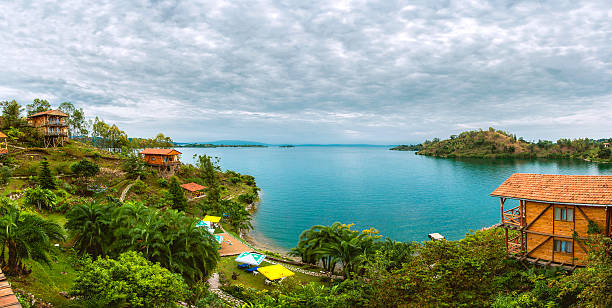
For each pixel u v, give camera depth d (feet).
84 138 391.65
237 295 98.53
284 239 201.05
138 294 61.05
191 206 231.30
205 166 341.82
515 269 87.61
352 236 122.52
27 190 144.87
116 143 411.34
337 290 89.97
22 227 72.95
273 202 323.98
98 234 100.22
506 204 306.14
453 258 77.92
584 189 83.76
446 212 275.39
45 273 80.43
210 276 109.60
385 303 72.43
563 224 85.66
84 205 104.47
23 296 62.28
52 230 79.41
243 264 130.00
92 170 201.57
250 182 382.83
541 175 94.53
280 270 113.70
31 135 270.26
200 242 100.42
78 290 60.54
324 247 123.75
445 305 67.77
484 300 71.61
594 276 55.42
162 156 288.10
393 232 218.79
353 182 483.10
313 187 435.12
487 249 83.25
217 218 187.93
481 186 424.87
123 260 68.69
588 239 71.56
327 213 274.36
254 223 238.07
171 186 218.59
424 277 72.43
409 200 332.60
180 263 94.38
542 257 89.35
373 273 80.28
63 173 208.33
